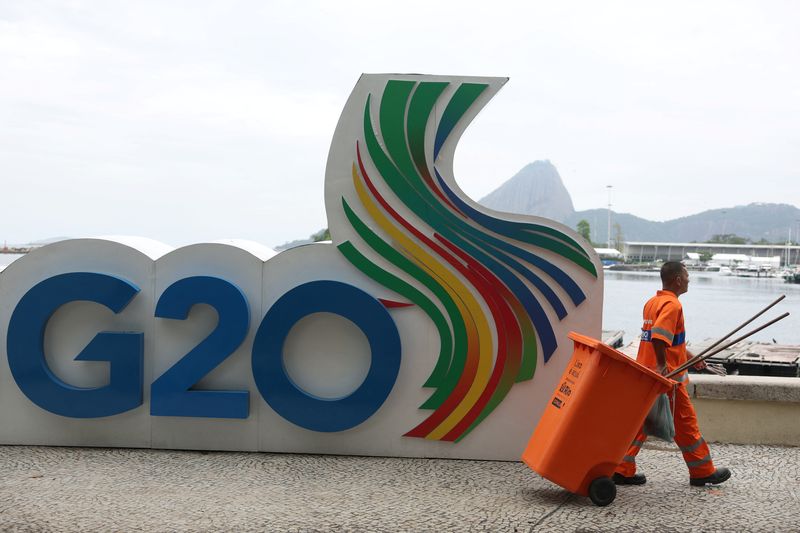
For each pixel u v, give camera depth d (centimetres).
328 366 616
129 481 534
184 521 451
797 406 649
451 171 605
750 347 1249
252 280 618
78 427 629
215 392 610
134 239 671
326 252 614
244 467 575
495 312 600
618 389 480
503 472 569
